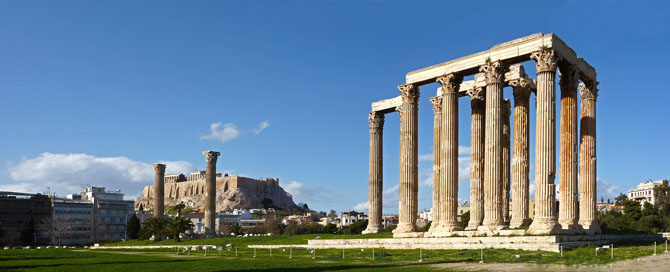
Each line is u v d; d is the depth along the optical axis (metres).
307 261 41.53
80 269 37.09
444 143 51.94
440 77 53.69
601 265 30.02
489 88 48.66
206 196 121.69
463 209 155.50
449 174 51.19
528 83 52.50
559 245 39.09
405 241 50.16
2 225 176.75
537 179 44.09
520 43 47.47
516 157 49.97
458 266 32.75
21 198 187.12
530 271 28.16
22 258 55.56
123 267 38.75
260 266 36.62
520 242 41.66
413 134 56.62
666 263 30.80
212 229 120.81
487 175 47.53
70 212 189.25
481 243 44.16
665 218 115.25
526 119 51.44
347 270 31.67
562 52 46.44
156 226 100.12
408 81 57.19
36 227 179.38
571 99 47.53
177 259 49.09
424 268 31.88
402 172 56.56
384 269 31.69
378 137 73.75
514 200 48.88
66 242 184.12
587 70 51.31
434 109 60.62
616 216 117.44
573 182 46.00
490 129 47.94
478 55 50.84
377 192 72.31
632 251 38.59
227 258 49.09
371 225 71.69
